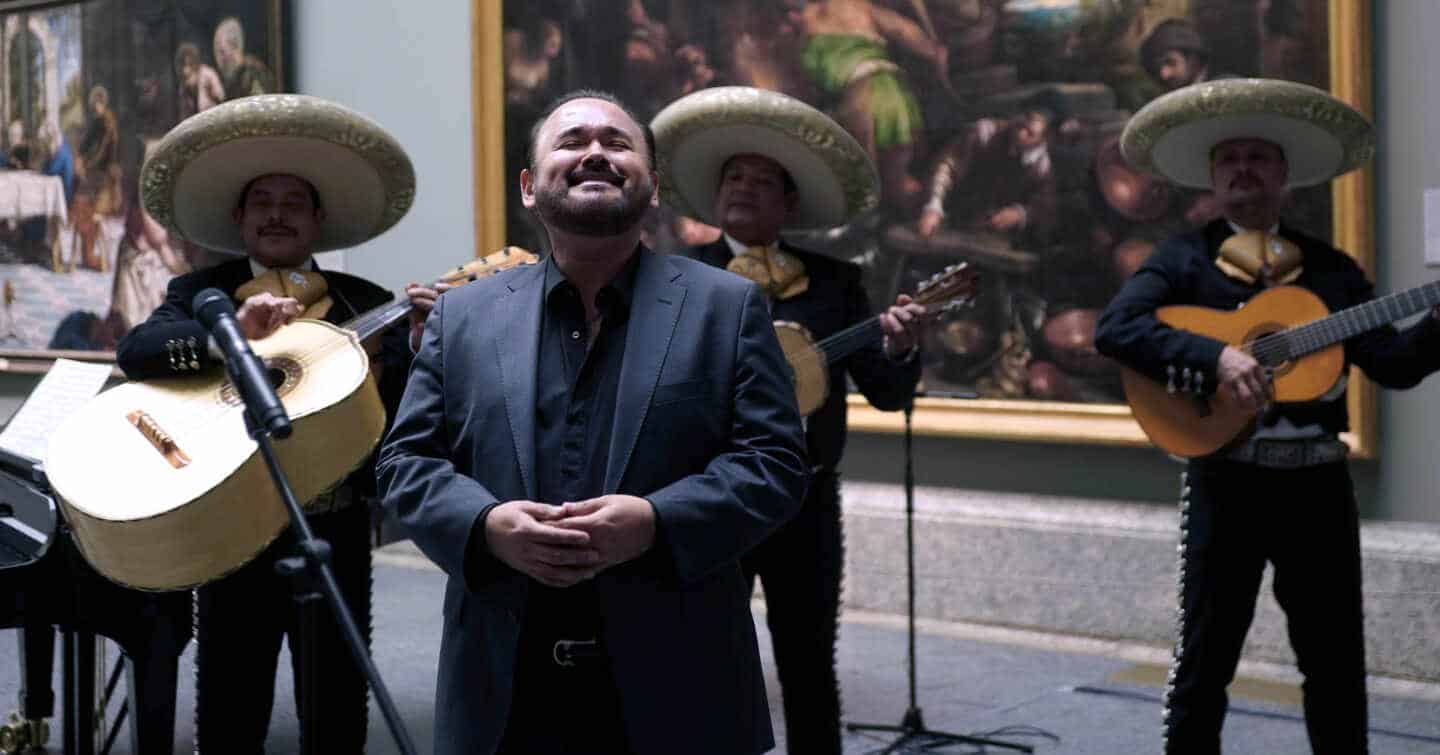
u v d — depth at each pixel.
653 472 2.33
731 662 2.38
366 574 3.54
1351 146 3.96
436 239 7.66
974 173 6.20
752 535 2.30
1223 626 3.67
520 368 2.40
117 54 8.84
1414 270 5.27
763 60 6.69
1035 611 5.99
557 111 2.51
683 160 4.19
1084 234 5.96
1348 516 3.66
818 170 4.06
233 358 2.22
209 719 3.41
